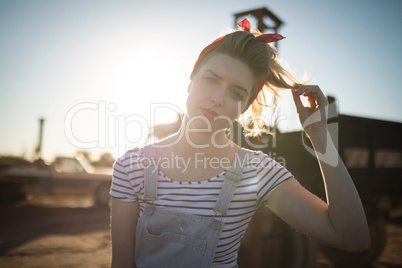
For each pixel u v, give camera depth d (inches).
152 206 39.1
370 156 207.3
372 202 181.6
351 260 158.9
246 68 38.6
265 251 121.3
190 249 37.0
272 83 43.2
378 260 172.6
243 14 167.5
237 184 38.5
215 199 38.5
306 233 37.9
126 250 40.8
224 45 38.7
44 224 278.1
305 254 118.3
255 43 38.9
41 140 973.2
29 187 407.2
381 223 163.9
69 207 387.5
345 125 191.6
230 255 39.0
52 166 417.7
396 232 240.1
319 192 136.2
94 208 386.9
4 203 394.0
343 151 185.6
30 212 343.6
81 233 241.1
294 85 44.0
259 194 38.8
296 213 37.6
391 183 214.5
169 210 38.7
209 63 39.2
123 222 41.1
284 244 121.1
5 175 406.6
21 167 433.4
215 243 37.1
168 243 37.5
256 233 123.3
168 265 37.2
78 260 172.1
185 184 39.1
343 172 36.7
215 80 38.5
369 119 201.6
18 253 184.1
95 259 174.2
